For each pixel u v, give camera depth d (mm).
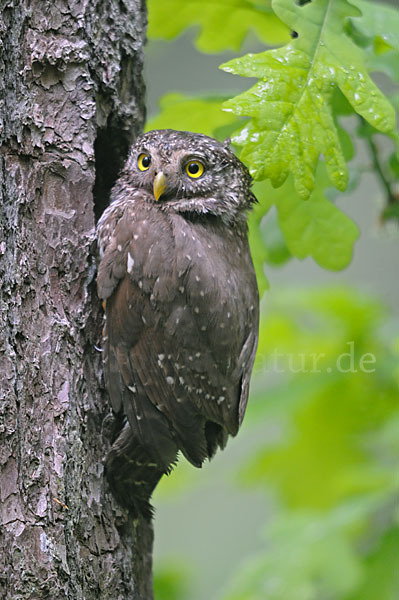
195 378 6758
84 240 6758
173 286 6668
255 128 6273
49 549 6008
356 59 6676
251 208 7758
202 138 7520
